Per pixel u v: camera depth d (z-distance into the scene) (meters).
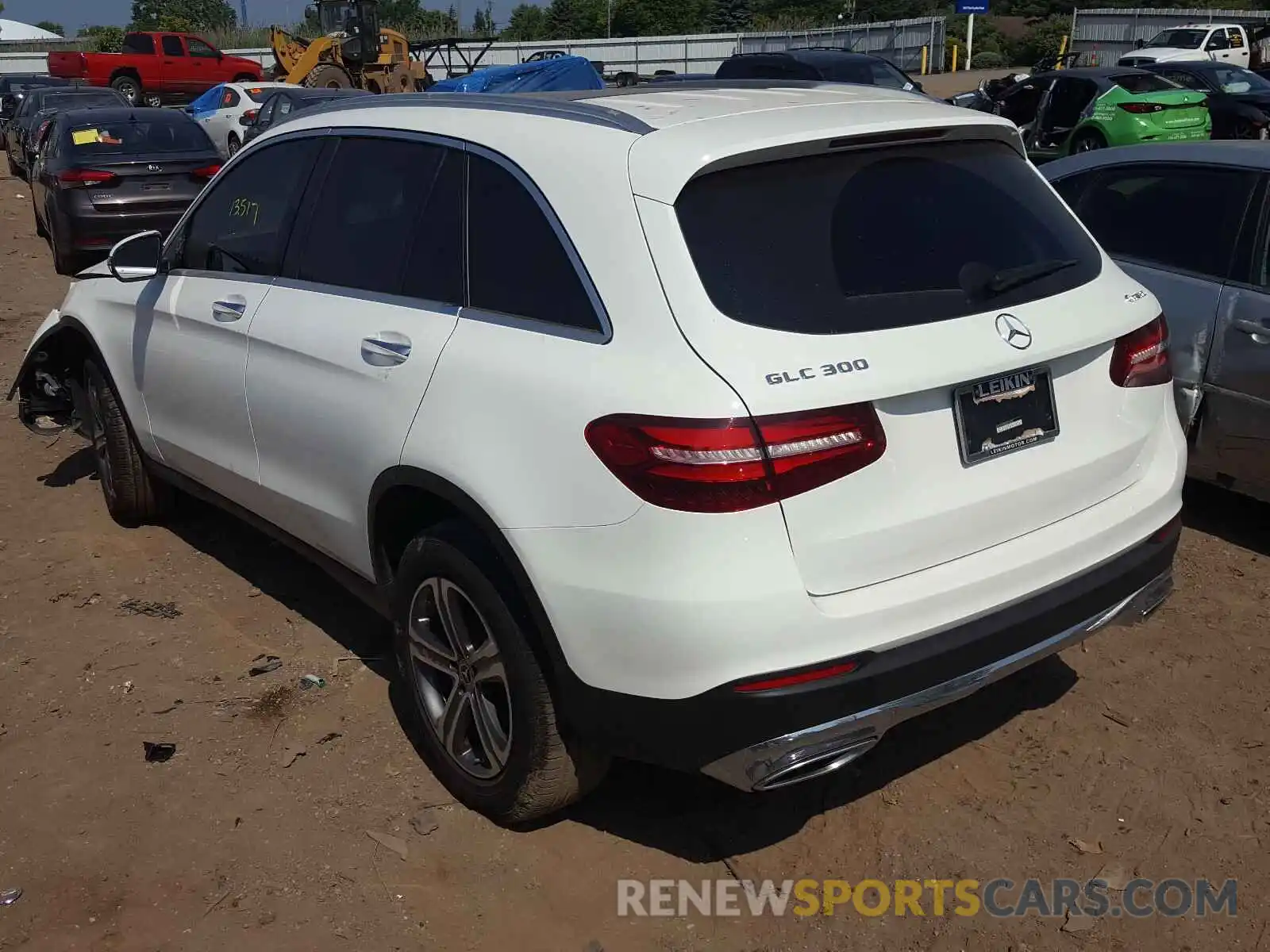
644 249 2.63
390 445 3.13
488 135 3.13
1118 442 3.09
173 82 33.84
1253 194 4.83
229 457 4.08
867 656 2.56
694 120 2.85
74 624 4.32
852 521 2.55
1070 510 3.00
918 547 2.67
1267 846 3.10
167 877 2.99
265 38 49.09
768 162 2.75
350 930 2.82
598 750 2.93
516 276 2.94
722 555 2.45
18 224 15.76
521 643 2.84
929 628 2.65
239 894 2.94
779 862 3.07
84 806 3.27
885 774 3.43
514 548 2.74
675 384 2.49
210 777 3.40
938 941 2.80
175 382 4.31
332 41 25.70
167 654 4.11
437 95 3.51
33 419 5.46
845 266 2.68
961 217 2.94
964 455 2.72
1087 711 3.72
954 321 2.72
